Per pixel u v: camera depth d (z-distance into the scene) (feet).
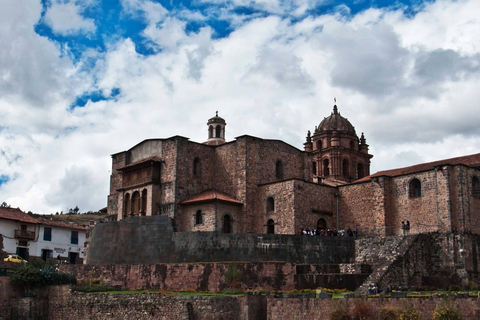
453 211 191.62
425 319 114.21
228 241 191.72
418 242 181.88
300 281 169.89
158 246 200.23
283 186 220.23
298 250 190.39
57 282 180.96
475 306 110.42
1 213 267.39
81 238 297.94
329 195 231.91
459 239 181.47
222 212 219.41
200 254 192.85
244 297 140.77
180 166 227.61
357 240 195.93
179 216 224.12
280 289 170.19
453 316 109.19
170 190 226.17
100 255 211.00
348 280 163.63
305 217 218.38
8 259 234.58
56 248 284.82
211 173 238.48
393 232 211.61
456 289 167.84
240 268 169.99
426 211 203.00
